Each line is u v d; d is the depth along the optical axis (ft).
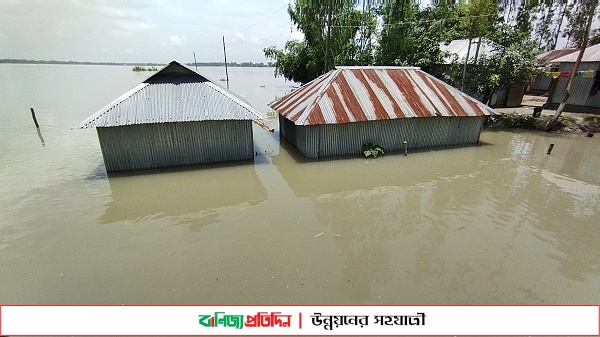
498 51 84.33
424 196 39.86
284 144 62.54
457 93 61.77
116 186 41.91
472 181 44.75
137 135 44.62
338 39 118.83
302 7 119.96
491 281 24.18
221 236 30.32
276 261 26.43
